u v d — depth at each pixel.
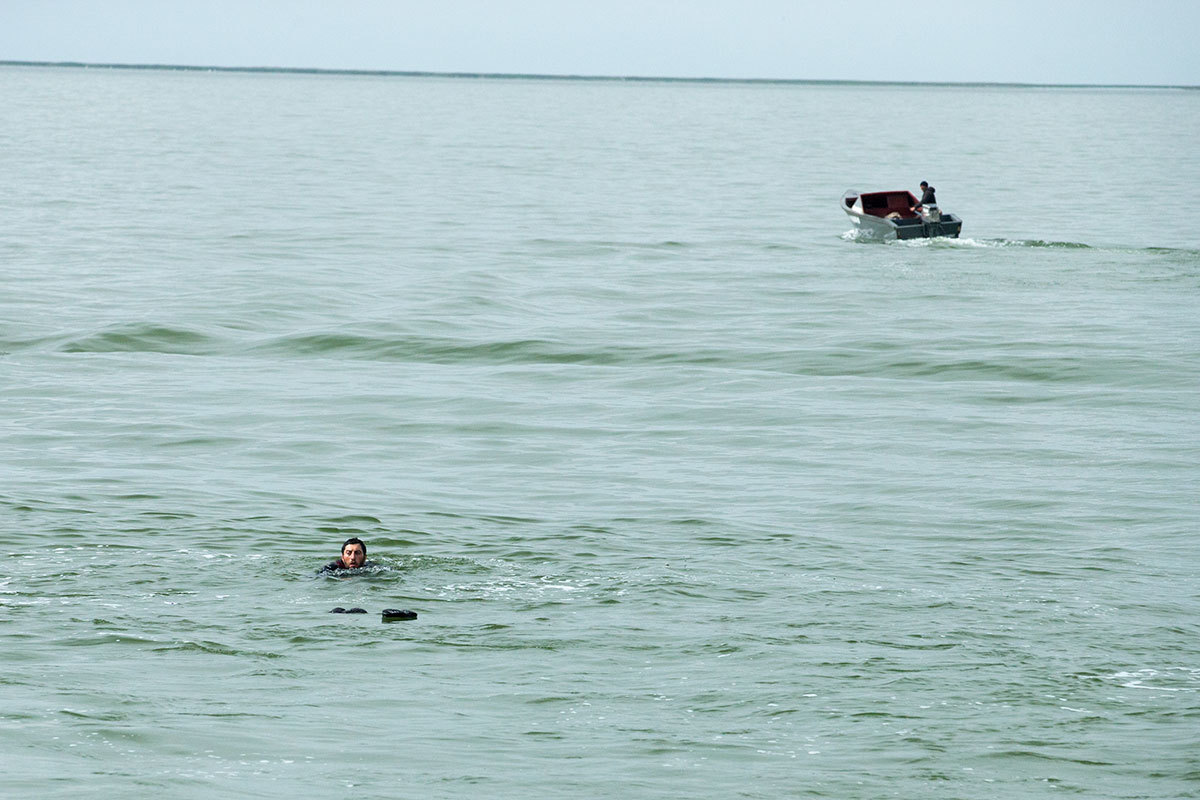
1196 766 22.56
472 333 63.41
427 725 23.77
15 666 25.77
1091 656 27.17
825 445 44.91
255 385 52.81
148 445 43.47
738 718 24.22
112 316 64.62
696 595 30.41
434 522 35.72
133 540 33.34
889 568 32.53
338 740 23.02
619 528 35.50
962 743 23.31
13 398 49.69
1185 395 52.59
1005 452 44.03
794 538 34.81
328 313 67.50
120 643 27.03
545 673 26.09
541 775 21.88
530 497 38.44
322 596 29.89
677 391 53.00
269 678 25.66
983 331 64.94
